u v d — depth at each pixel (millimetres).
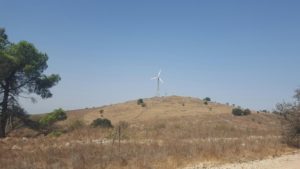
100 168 16609
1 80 43875
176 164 17578
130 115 81375
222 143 25031
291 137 27641
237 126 55156
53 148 22312
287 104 28922
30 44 46469
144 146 23281
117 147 22719
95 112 88000
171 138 31906
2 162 18000
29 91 48719
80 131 37156
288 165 18359
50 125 48312
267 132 41438
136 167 16781
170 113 79625
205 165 17953
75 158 18141
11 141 29031
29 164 17266
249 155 21453
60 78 50219
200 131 39938
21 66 46219
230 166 17844
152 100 95750
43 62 48156
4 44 47625
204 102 92688
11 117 46812
